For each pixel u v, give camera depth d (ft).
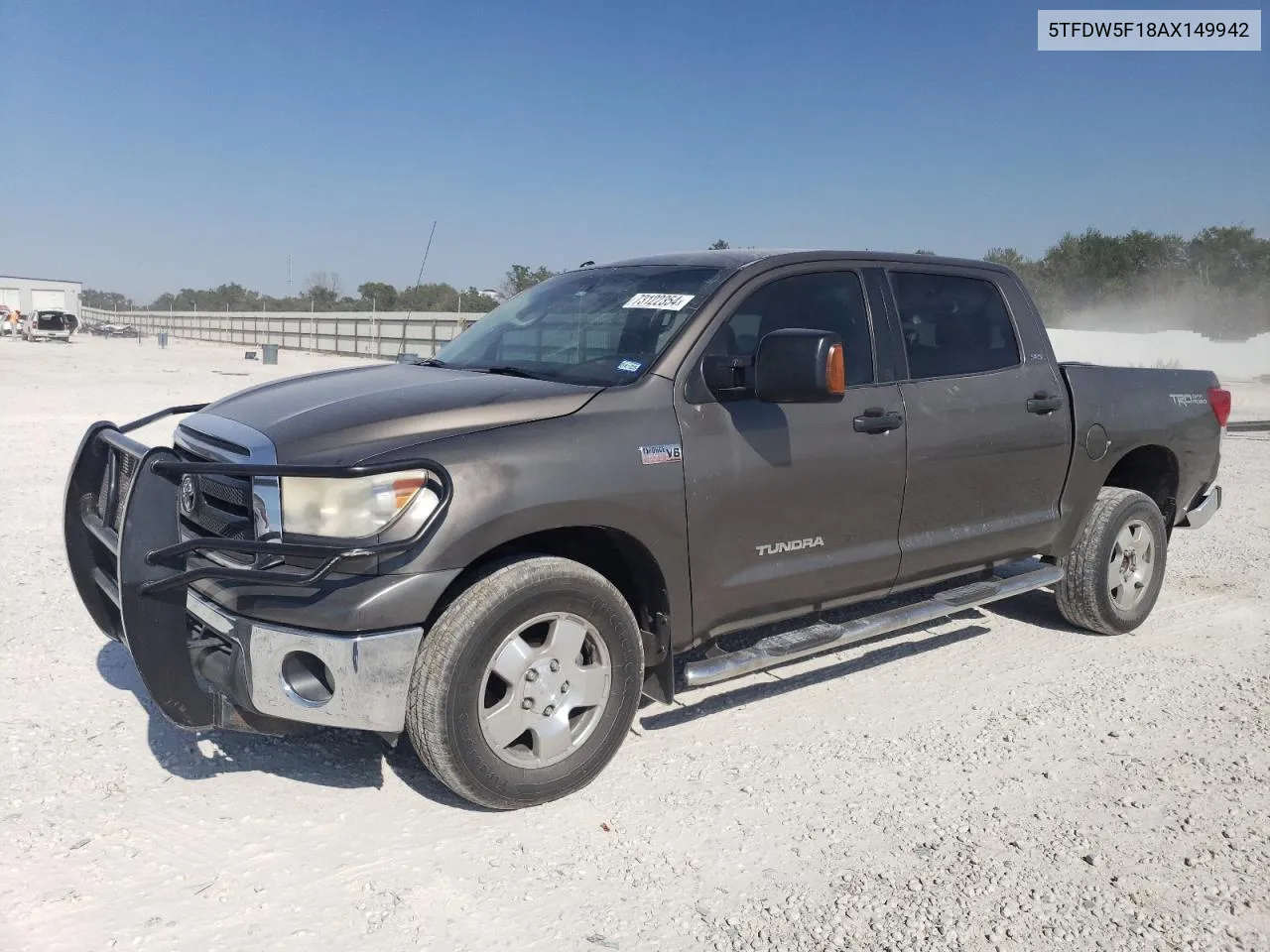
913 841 11.37
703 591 13.01
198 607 11.41
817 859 10.94
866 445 14.39
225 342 241.35
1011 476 16.56
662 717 14.64
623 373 12.85
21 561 21.34
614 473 11.87
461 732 10.94
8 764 12.34
